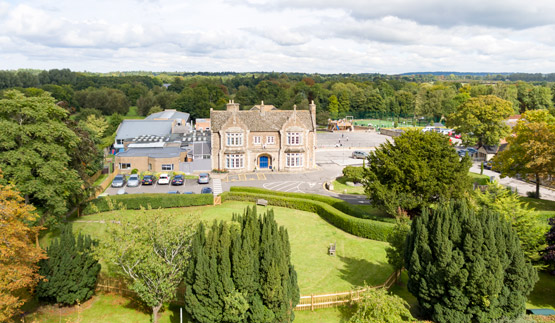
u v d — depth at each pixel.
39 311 30.06
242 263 25.55
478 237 26.22
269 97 195.88
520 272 26.36
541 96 163.00
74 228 46.06
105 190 66.88
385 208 45.44
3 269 23.59
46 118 38.50
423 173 43.03
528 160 55.75
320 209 54.44
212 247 26.59
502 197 36.47
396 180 44.72
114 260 28.25
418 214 46.41
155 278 28.41
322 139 138.50
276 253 26.44
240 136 82.25
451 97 175.12
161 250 29.73
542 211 47.06
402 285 34.97
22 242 25.56
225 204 59.41
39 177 37.75
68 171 39.81
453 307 26.67
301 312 30.48
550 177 71.56
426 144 45.56
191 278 27.00
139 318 29.77
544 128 54.81
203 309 26.31
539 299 31.86
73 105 174.38
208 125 135.88
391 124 189.00
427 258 28.06
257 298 26.22
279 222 51.25
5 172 35.28
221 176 79.56
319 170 87.12
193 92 170.88
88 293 31.12
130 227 29.00
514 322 26.05
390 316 26.42
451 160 45.25
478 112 97.69
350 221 47.34
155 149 86.75
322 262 39.56
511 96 169.00
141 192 66.50
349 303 31.53
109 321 29.16
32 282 27.08
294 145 84.56
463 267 26.62
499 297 26.39
